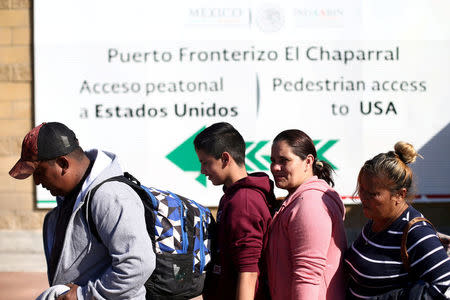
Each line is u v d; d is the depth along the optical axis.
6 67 6.32
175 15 6.24
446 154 6.33
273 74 6.27
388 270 1.96
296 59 6.27
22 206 6.37
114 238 1.92
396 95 6.31
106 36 6.25
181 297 2.11
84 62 6.26
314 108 6.30
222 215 2.25
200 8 6.23
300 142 2.27
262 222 2.18
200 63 6.26
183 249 2.09
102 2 6.22
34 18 6.21
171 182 6.30
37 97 6.26
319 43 6.27
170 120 6.29
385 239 1.98
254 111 6.29
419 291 1.85
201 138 2.34
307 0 6.24
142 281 1.93
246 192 2.21
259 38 6.25
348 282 2.15
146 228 2.04
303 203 2.11
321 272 2.06
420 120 6.33
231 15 6.25
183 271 2.08
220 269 2.27
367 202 2.01
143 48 6.25
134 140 6.30
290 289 2.15
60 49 6.25
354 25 6.27
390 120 6.32
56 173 2.02
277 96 6.28
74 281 2.01
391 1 6.26
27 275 5.78
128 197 1.98
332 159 6.31
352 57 6.28
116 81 6.27
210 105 6.28
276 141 2.30
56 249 2.05
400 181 1.95
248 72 6.27
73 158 2.04
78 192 2.04
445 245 2.10
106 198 1.95
